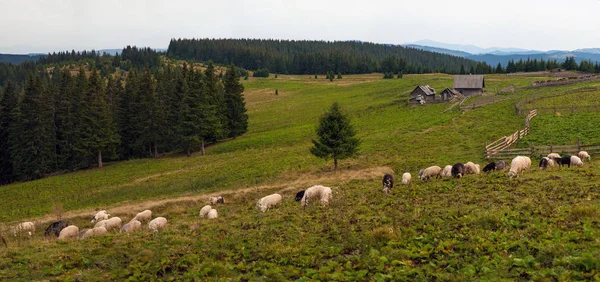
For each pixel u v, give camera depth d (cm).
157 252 1337
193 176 4603
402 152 4347
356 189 2523
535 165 2875
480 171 2622
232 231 1616
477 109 6456
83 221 2905
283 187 3222
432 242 1198
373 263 1081
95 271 1234
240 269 1160
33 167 6675
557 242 1047
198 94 6938
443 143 4478
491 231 1225
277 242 1362
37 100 6675
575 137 3719
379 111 8156
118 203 3606
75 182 5450
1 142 7075
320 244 1314
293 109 10381
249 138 7344
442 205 1670
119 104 7631
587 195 1557
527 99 6475
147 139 7356
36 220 3095
